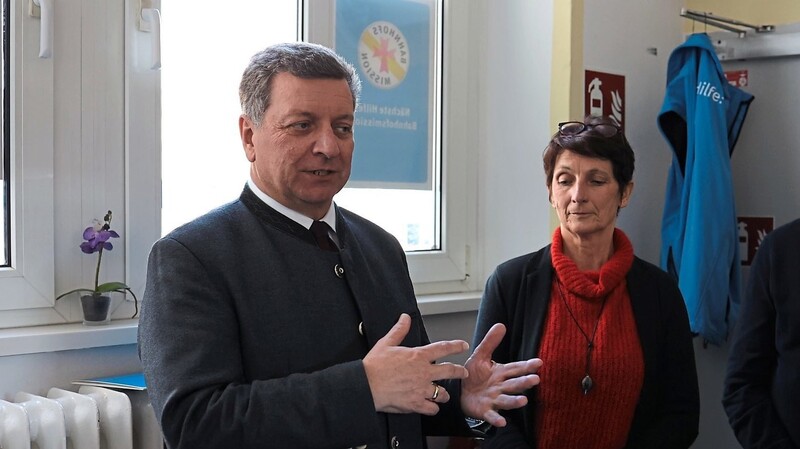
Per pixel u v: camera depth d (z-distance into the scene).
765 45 2.68
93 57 1.85
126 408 1.56
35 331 1.71
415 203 2.55
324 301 1.21
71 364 1.73
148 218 1.93
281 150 1.18
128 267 1.90
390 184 2.47
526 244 2.55
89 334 1.72
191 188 2.04
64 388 1.72
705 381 2.83
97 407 1.58
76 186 1.83
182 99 2.02
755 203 2.78
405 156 2.51
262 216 1.23
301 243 1.23
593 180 1.75
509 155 2.59
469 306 2.47
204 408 1.04
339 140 1.21
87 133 1.85
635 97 2.68
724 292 2.46
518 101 2.57
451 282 2.61
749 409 1.72
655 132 2.78
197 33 2.04
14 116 1.74
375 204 2.45
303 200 1.21
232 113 2.11
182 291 1.11
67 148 1.82
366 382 1.08
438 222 2.60
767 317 1.74
